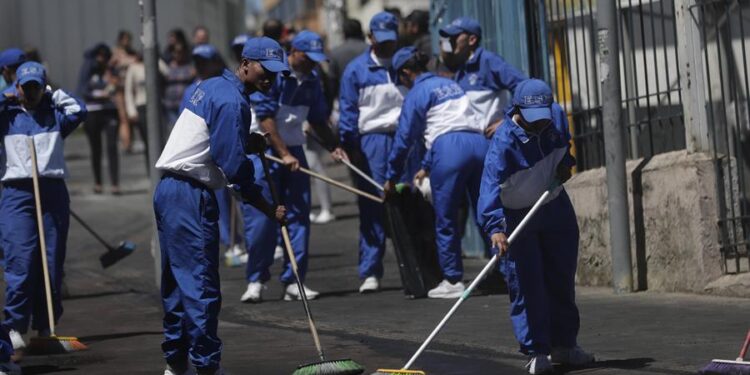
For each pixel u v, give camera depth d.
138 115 62.97
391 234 31.38
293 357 23.56
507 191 20.94
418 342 24.61
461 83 31.91
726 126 28.61
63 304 33.25
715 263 28.45
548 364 21.02
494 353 23.03
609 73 29.41
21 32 82.88
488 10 37.91
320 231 46.12
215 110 20.52
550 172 20.97
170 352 21.44
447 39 31.97
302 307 30.48
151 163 34.56
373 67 32.88
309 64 31.33
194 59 39.44
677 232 29.00
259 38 21.16
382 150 32.81
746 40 28.22
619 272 29.69
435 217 31.28
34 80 26.31
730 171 28.47
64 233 26.83
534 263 21.00
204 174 20.78
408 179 33.78
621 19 31.11
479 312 28.25
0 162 26.56
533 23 34.50
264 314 29.67
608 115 29.53
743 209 28.53
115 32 84.50
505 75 31.55
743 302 27.19
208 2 97.75
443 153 30.64
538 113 20.28
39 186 26.50
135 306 32.22
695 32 28.64
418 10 41.91
